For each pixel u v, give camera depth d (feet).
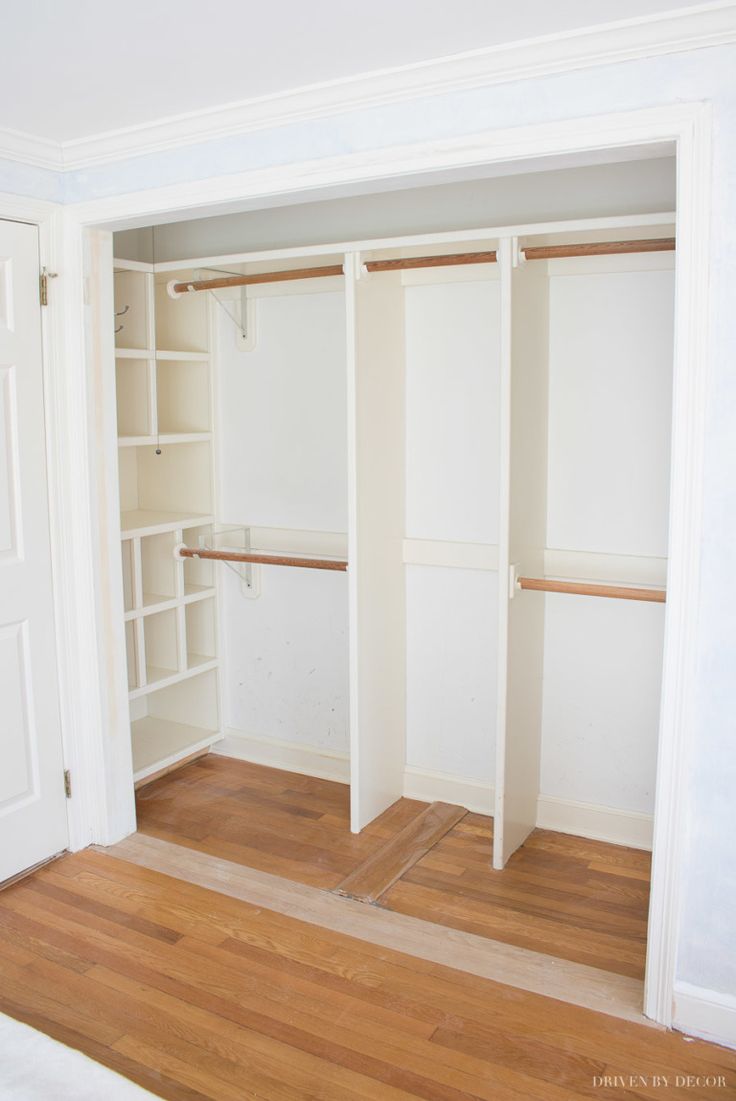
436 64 7.25
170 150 8.95
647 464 10.03
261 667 13.04
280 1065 7.17
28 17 6.30
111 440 10.26
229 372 12.65
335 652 12.37
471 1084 6.98
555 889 9.75
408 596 11.68
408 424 11.32
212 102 8.25
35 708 9.90
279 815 11.53
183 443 13.04
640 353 9.90
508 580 9.59
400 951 8.64
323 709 12.61
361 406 10.29
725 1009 7.36
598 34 6.66
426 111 7.59
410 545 11.41
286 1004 7.88
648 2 6.22
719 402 6.76
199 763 13.26
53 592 9.99
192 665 12.92
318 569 12.31
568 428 10.38
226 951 8.62
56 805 10.27
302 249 10.19
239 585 13.03
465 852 10.57
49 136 9.19
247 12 6.26
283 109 8.12
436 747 11.83
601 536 10.38
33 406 9.57
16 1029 6.26
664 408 9.86
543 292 10.07
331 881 9.91
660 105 6.70
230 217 12.26
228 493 12.93
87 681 10.30
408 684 11.87
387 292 10.66
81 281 9.71
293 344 12.07
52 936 8.84
